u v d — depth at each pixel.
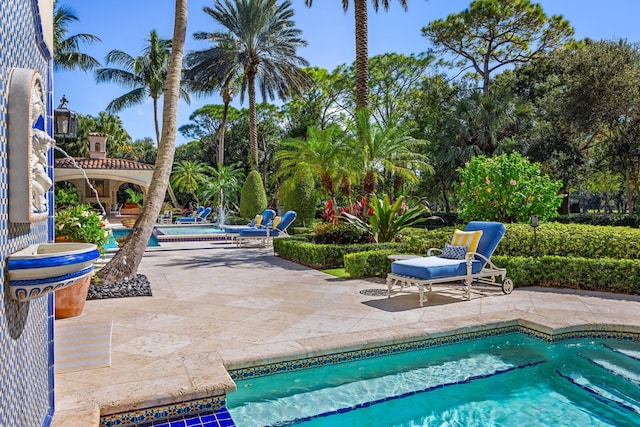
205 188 26.41
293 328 4.32
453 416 3.10
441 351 4.27
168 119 6.94
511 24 23.70
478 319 4.61
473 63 25.86
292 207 16.38
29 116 1.75
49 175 2.72
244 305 5.29
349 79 27.19
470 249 5.96
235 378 3.43
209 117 38.12
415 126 23.86
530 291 6.28
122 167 20.80
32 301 2.11
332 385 3.58
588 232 6.90
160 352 3.60
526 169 8.77
